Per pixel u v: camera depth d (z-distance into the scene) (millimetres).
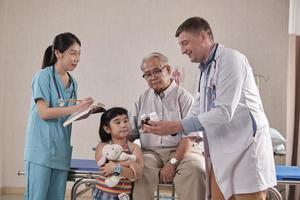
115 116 2832
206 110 2445
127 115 2889
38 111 2754
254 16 5414
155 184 2875
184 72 5438
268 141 2398
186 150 2887
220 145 2357
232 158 2320
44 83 2789
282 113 5383
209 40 2439
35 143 2758
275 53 5391
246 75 2379
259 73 5410
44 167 2746
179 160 2867
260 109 2418
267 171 2354
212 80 2383
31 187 2754
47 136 2764
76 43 2830
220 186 2359
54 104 2805
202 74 2527
